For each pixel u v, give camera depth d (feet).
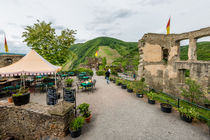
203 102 22.63
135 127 13.51
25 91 17.06
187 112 14.42
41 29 42.75
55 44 44.06
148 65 35.47
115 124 14.19
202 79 23.24
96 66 107.34
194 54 26.71
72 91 17.06
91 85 28.35
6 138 15.99
